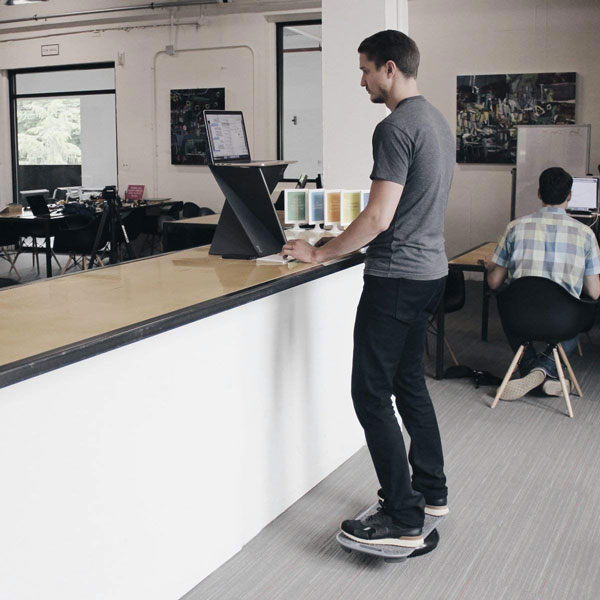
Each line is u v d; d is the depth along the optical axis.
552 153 7.60
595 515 3.00
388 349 2.59
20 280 8.44
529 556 2.69
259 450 2.82
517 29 8.09
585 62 7.86
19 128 11.23
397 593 2.45
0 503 1.75
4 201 11.30
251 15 9.30
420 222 2.53
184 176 10.05
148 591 2.29
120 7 9.95
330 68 3.90
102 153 10.73
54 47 10.61
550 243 4.11
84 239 7.78
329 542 2.78
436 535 2.75
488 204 8.53
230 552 2.68
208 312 2.31
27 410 1.80
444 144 2.56
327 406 3.33
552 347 4.24
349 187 3.97
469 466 3.47
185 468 2.41
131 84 10.17
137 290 2.55
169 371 2.30
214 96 9.66
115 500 2.12
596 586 2.50
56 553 1.93
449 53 8.44
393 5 3.82
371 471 3.43
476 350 5.59
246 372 2.70
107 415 2.06
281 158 9.64
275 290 2.69
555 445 3.73
